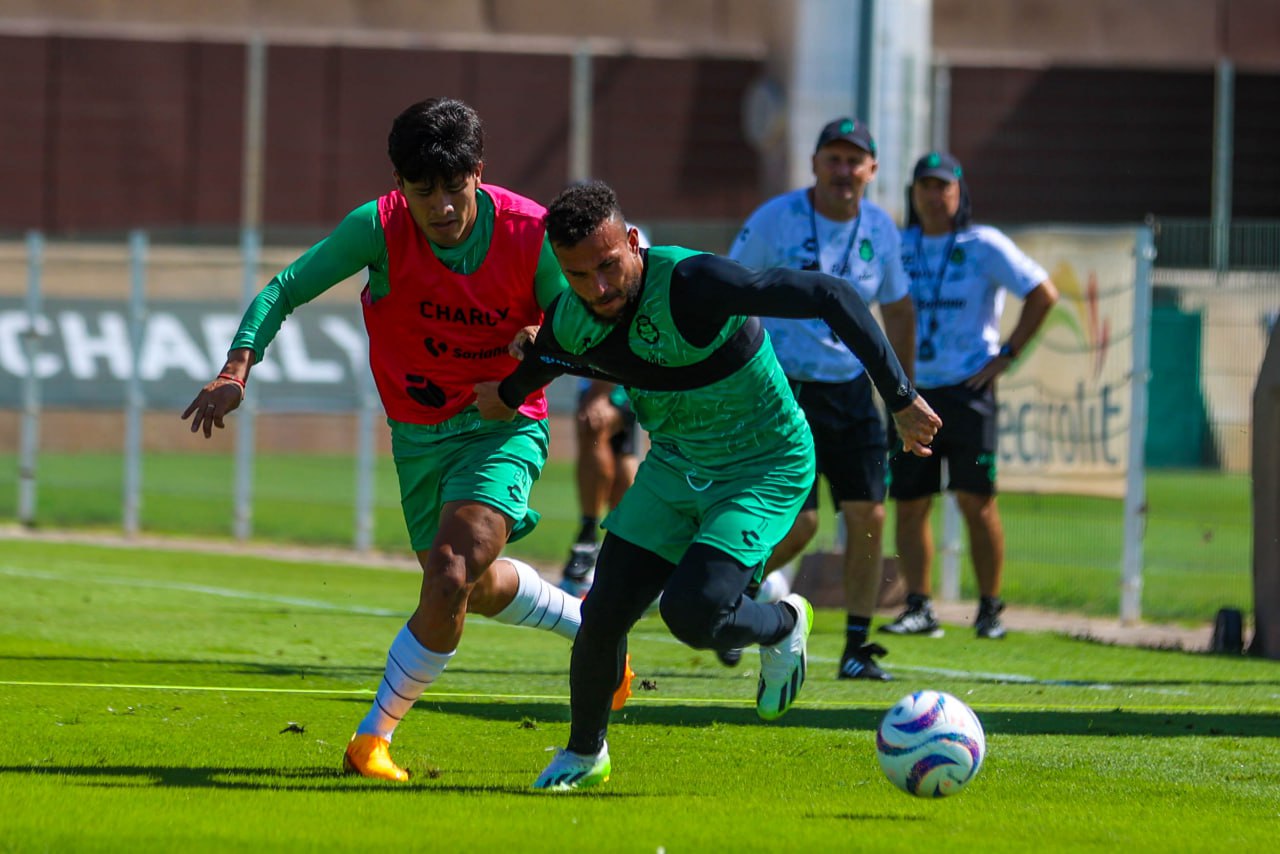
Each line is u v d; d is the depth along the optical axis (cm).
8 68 11006
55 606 3478
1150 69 11444
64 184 11044
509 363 1888
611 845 1425
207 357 5450
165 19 11081
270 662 2784
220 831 1452
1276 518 3275
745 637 1775
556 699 2453
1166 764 1994
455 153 1738
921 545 3416
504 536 1845
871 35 4359
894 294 2789
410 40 11200
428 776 1817
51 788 1642
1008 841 1495
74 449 8594
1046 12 11550
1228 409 5206
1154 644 3428
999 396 4188
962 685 2700
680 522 1781
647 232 6481
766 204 2797
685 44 11381
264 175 11131
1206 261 5238
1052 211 11462
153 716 2173
